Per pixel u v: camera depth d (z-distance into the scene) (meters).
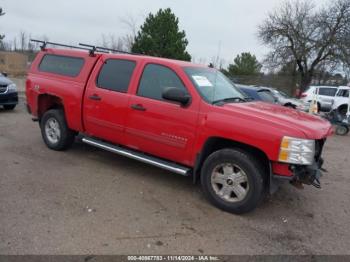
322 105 16.11
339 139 11.17
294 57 32.75
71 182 5.15
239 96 5.39
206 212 4.46
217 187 4.59
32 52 43.25
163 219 4.20
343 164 7.51
